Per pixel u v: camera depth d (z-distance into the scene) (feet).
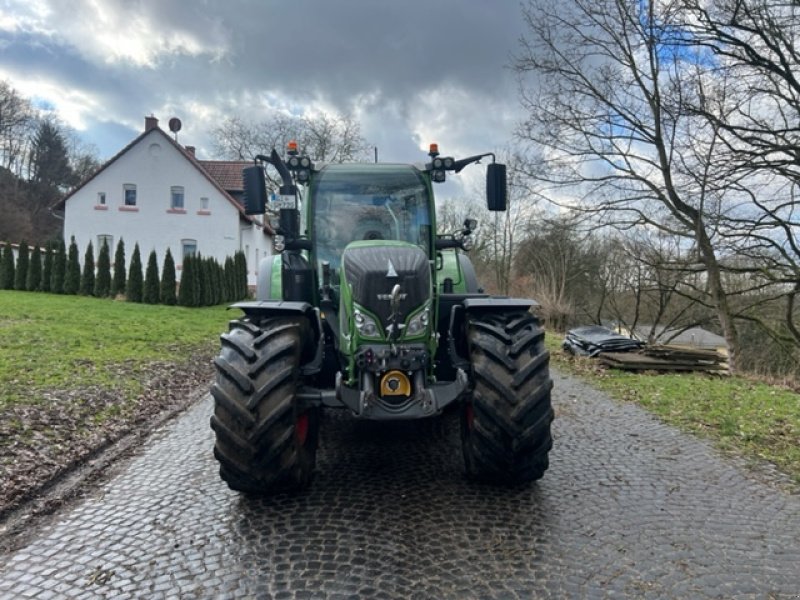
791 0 31.37
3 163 170.91
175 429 17.10
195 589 8.22
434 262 14.17
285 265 14.25
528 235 81.30
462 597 7.95
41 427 15.38
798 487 12.51
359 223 14.14
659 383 24.90
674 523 10.52
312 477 12.59
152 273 63.36
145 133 90.22
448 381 12.28
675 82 35.17
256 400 10.52
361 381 10.99
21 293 63.00
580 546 9.52
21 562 9.08
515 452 11.15
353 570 8.69
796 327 45.68
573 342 35.81
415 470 13.19
